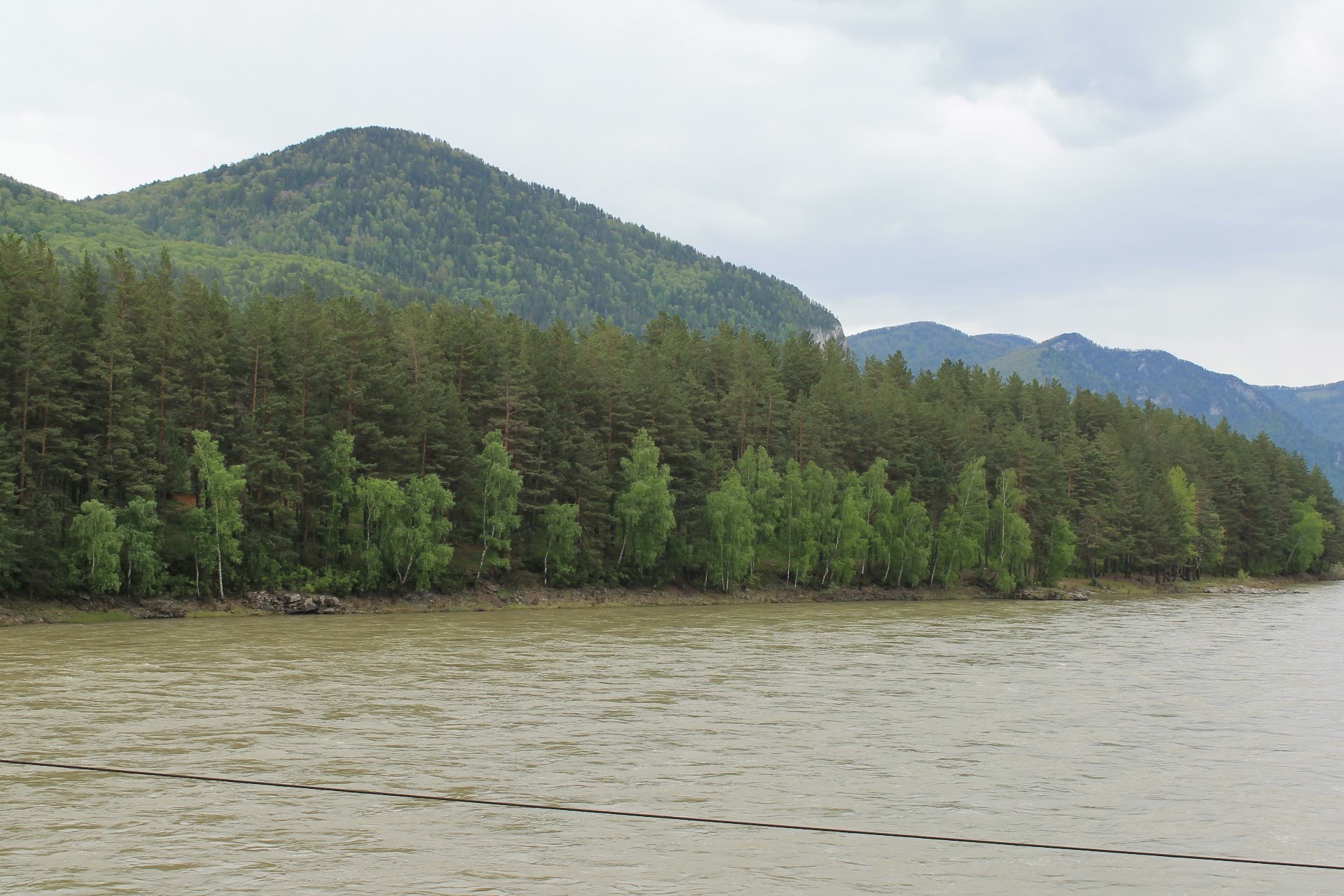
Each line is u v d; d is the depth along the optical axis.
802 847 26.30
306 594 90.94
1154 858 26.19
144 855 25.02
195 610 85.12
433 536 97.56
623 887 23.28
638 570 112.44
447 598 97.75
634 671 55.03
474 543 110.75
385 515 95.62
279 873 23.84
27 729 38.38
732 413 133.38
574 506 105.12
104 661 56.59
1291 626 86.62
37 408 84.50
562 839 26.52
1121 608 111.06
